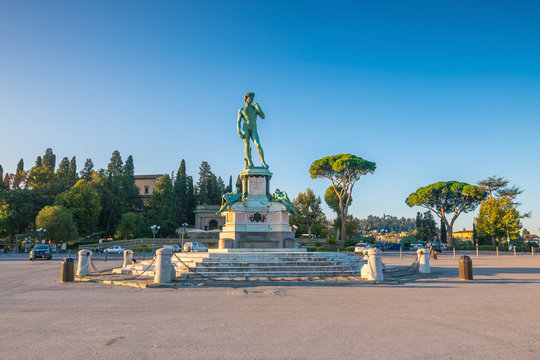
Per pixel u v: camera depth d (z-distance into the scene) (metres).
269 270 16.28
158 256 13.88
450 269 21.09
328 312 8.59
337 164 57.06
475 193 62.06
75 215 60.28
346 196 71.56
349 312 8.60
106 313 8.51
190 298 10.60
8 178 86.25
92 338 6.39
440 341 6.27
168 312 8.61
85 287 13.22
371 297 10.77
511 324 7.48
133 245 58.94
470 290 12.27
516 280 15.22
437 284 13.91
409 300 10.26
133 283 13.51
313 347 5.89
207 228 78.44
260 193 23.05
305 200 68.00
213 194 90.88
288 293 11.52
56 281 15.30
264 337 6.46
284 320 7.77
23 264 27.81
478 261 30.36
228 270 16.05
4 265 26.53
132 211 76.25
